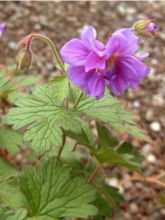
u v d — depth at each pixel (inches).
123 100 12.9
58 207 6.8
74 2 15.8
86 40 5.8
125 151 7.7
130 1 16.2
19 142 7.9
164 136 12.2
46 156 7.1
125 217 10.6
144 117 12.5
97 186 7.8
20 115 6.7
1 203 6.6
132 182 11.2
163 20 15.6
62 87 6.5
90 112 6.8
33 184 6.8
